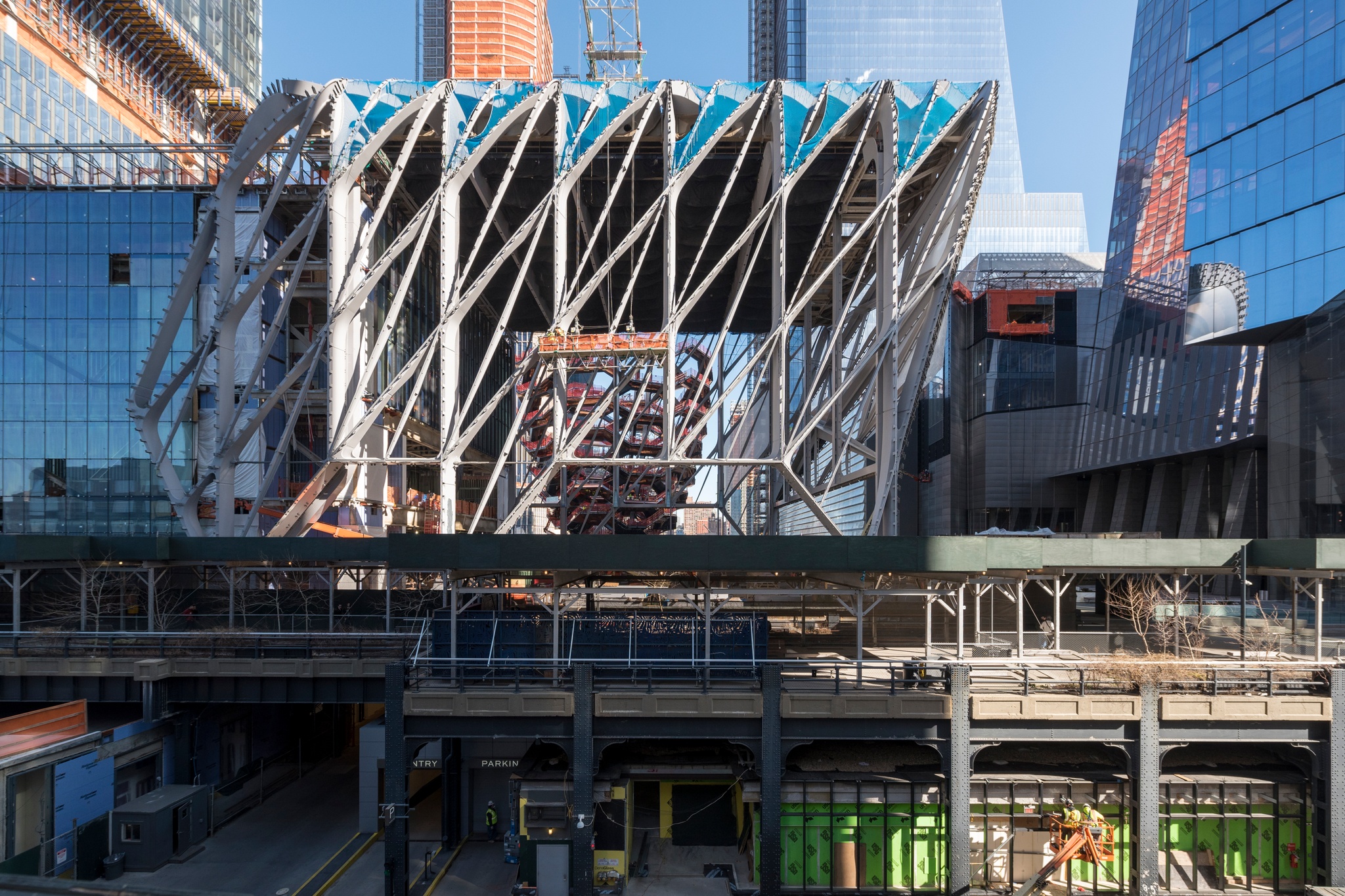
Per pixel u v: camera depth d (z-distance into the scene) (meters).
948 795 19.88
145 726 23.77
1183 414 58.53
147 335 46.00
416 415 54.56
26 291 46.19
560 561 20.69
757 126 41.47
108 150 50.09
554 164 43.94
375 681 24.77
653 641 22.02
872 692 20.11
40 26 64.38
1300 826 20.16
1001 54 141.75
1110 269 73.94
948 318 90.06
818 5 142.25
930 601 24.19
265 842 23.56
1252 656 23.89
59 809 20.44
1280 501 45.28
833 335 43.62
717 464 41.38
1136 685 20.16
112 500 45.62
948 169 42.88
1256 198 44.53
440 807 26.59
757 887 20.14
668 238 40.91
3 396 45.97
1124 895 19.92
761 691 20.03
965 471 88.06
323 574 37.75
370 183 45.91
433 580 36.00
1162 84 65.44
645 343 40.97
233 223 41.66
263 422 45.53
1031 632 28.75
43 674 24.48
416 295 54.53
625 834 20.38
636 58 66.19
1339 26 39.53
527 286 60.00
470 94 41.34
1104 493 75.75
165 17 77.12
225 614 31.02
